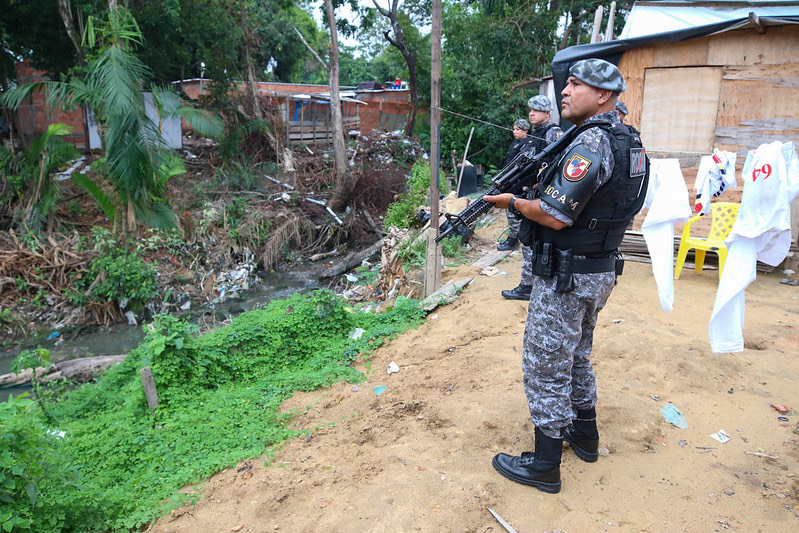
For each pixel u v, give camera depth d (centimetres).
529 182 284
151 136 1134
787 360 418
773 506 264
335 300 573
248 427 390
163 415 440
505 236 854
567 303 257
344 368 477
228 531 275
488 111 2123
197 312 1137
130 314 1098
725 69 641
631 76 692
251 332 536
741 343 380
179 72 1997
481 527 257
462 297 596
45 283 1104
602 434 330
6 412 294
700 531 249
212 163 1769
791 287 593
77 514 299
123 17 1160
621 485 283
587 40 2306
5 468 282
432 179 593
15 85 1725
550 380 269
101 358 774
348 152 2023
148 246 1244
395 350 504
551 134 560
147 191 1190
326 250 1534
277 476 320
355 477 306
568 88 255
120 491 336
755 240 393
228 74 1788
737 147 647
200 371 480
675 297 555
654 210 397
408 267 724
